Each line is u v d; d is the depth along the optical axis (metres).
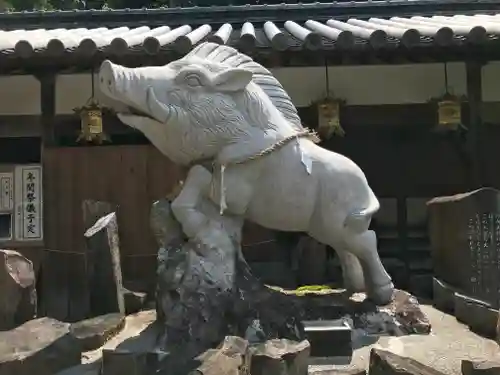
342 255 4.34
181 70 3.71
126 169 6.77
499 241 5.24
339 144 7.66
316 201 4.00
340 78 7.31
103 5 18.58
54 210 6.79
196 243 3.78
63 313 6.59
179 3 14.95
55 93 7.17
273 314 3.75
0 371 3.28
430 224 5.88
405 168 7.67
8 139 7.71
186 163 3.96
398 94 7.32
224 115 3.71
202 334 3.48
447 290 4.99
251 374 3.11
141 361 3.24
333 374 3.17
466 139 7.19
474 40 5.89
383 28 6.50
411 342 3.79
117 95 3.53
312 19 8.27
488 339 3.89
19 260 4.64
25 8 17.19
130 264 6.62
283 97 4.12
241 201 3.86
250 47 6.10
